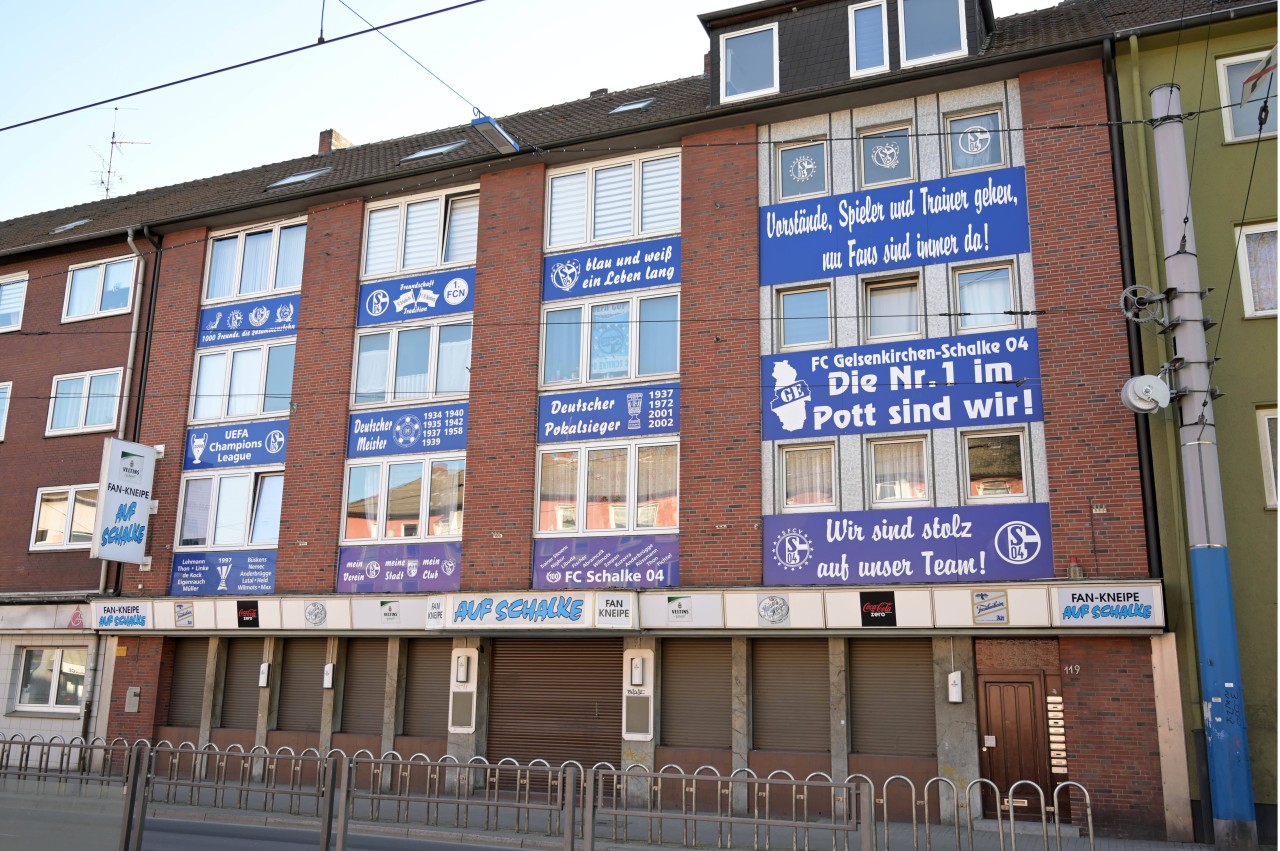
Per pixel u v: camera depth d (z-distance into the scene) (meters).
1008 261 16.30
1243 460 14.57
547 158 19.47
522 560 17.94
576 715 17.64
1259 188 15.27
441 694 18.61
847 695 15.90
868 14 18.16
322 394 20.27
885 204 17.16
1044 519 15.20
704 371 17.53
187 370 21.66
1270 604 14.09
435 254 20.27
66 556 21.95
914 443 16.30
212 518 20.69
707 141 18.41
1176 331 14.21
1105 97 16.16
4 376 23.84
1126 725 14.18
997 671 15.27
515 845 12.98
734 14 18.80
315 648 19.75
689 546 16.97
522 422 18.52
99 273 23.47
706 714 16.73
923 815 15.12
